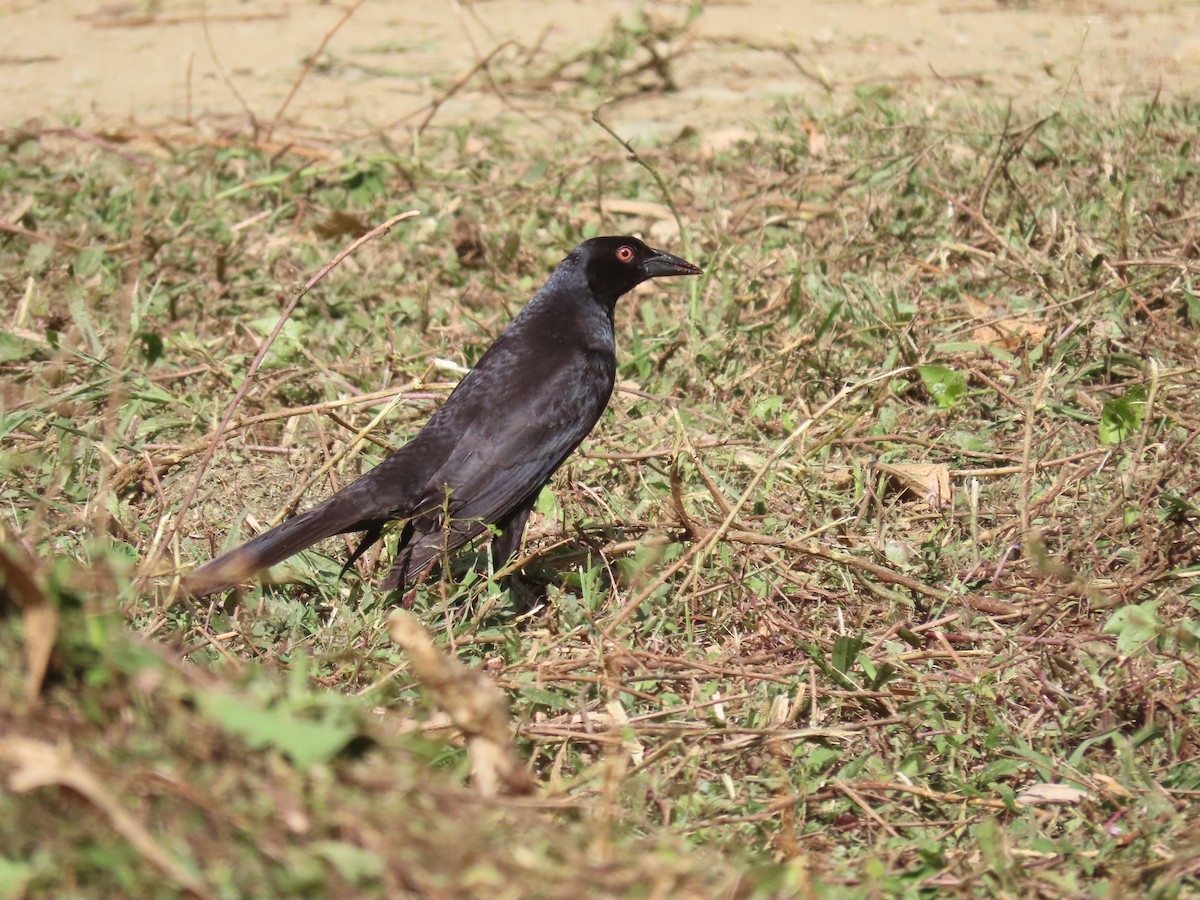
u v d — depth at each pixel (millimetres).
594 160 16234
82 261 13547
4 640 5469
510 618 9352
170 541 9281
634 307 13539
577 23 22484
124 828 4891
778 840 6887
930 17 22328
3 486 10320
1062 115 16578
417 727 7020
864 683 8344
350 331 13289
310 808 5195
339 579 9297
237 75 20516
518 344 10219
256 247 15047
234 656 8203
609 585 9742
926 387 11383
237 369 12430
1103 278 12773
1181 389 11258
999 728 7738
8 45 21875
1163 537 9258
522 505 9789
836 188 15492
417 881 5109
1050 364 11797
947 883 6652
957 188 14953
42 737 5223
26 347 12398
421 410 11828
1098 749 7754
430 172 16422
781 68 20250
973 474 10414
